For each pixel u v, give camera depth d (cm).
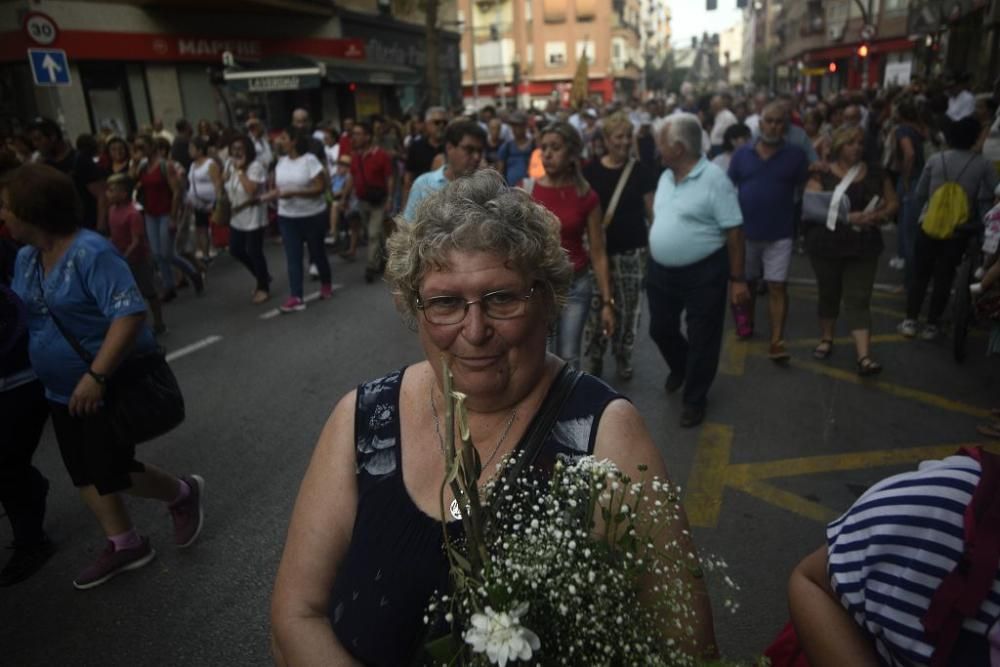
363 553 134
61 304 280
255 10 1917
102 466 296
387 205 891
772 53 7038
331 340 669
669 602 110
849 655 111
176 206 809
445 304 130
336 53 2273
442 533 129
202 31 1825
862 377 530
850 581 108
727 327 666
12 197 270
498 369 131
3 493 324
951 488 103
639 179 477
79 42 1581
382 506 136
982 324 630
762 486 385
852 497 372
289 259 763
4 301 303
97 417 290
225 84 1884
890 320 666
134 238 659
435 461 135
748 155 550
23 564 331
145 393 298
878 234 516
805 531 342
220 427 485
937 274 593
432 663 124
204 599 309
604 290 401
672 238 434
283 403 523
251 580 321
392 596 129
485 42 6091
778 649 138
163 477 327
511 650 91
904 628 103
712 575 309
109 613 304
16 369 312
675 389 505
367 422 144
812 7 4681
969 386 507
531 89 6162
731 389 516
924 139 816
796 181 538
